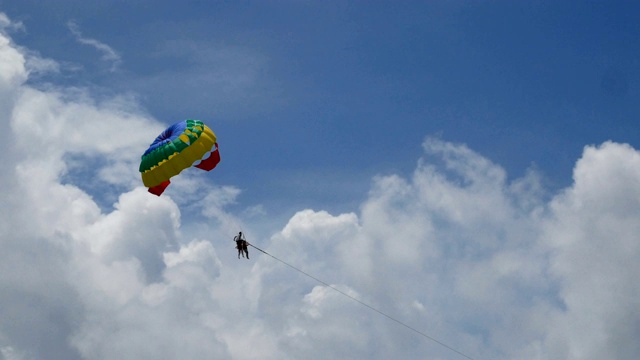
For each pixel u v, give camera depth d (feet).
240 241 251.39
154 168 256.52
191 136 257.14
